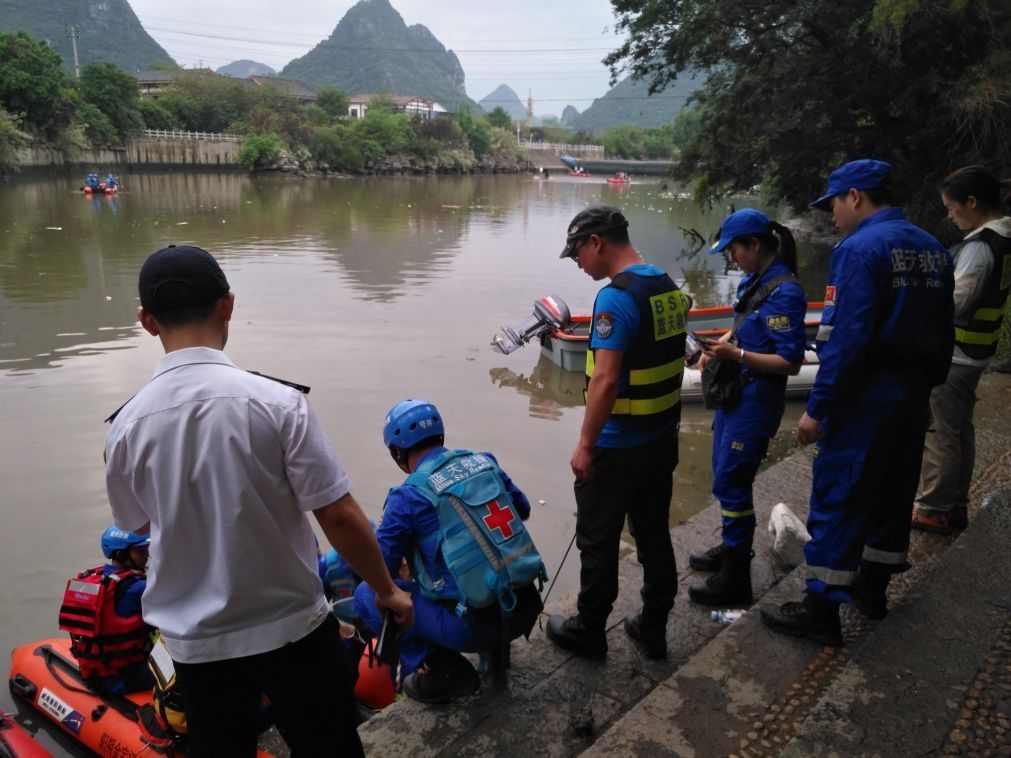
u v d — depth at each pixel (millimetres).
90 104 60750
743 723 2648
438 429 2943
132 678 3523
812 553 3062
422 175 91062
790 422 8094
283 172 73812
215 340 1875
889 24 13031
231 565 1792
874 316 2814
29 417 7695
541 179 88250
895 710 2533
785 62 16359
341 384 9055
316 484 1829
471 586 2691
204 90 80625
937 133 14758
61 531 5441
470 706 2877
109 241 21297
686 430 8031
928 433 4047
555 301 9508
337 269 17984
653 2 17312
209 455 1750
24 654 3900
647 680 3023
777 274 3439
